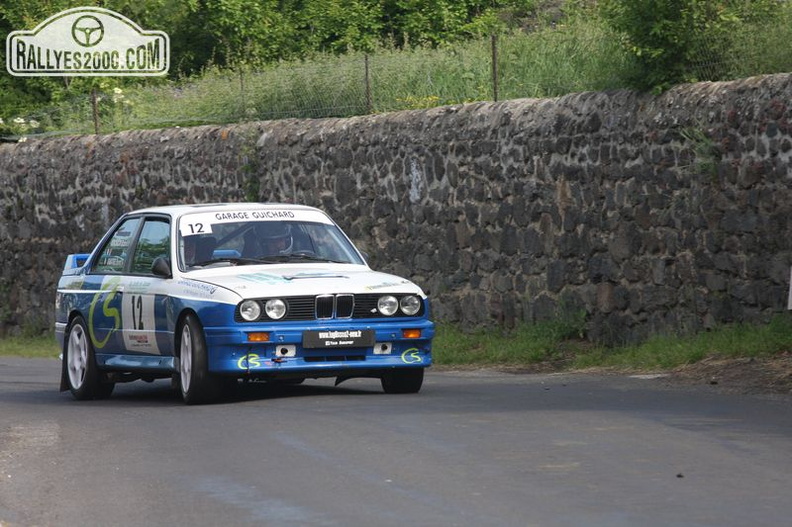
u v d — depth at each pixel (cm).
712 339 3559
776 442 2191
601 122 4128
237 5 8506
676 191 3862
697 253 3800
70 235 6600
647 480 1895
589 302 4206
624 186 4053
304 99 5847
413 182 4903
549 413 2594
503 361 4162
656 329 3966
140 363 3250
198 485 1981
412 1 8212
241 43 8569
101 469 2156
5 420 2847
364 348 2969
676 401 2758
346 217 5188
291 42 8531
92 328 3428
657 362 3516
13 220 6938
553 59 5375
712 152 3722
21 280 6912
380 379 3497
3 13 8531
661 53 3916
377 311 2992
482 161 4606
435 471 2005
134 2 8612
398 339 2994
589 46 5234
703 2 3909
